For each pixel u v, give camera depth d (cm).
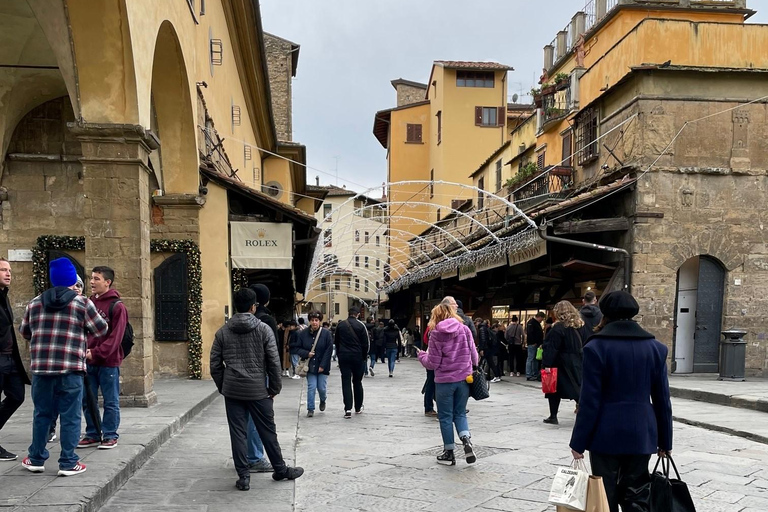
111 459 530
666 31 1535
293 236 1441
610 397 353
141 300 823
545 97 2177
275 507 458
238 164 2038
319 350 957
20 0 850
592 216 1561
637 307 368
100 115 800
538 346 1571
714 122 1475
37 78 1061
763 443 730
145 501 465
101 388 578
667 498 333
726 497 503
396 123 4497
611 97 1614
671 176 1461
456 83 4012
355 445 716
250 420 566
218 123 1594
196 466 575
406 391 1331
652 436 349
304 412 996
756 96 1489
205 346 1249
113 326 571
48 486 441
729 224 1471
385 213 4459
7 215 1144
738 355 1343
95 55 776
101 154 805
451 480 551
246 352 517
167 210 1243
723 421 852
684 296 1491
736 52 1564
